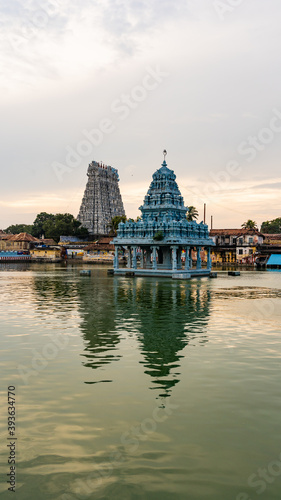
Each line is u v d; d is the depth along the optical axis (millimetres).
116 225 152625
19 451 11055
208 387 15719
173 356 19922
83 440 11625
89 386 15773
